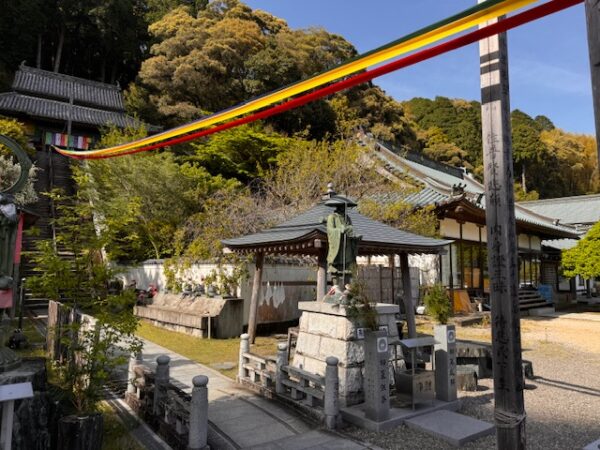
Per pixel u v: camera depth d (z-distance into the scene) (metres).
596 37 1.87
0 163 15.68
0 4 34.53
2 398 3.04
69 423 3.90
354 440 5.05
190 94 32.50
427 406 6.02
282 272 13.97
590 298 27.27
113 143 21.22
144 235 18.95
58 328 5.84
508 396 3.14
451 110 53.00
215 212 18.09
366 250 8.77
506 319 3.18
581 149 59.09
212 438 5.04
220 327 11.68
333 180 18.00
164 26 33.84
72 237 5.12
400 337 9.66
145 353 9.56
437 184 20.83
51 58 42.62
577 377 8.27
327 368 5.54
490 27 2.02
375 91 39.25
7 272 4.32
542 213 36.59
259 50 33.53
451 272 17.62
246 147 26.09
